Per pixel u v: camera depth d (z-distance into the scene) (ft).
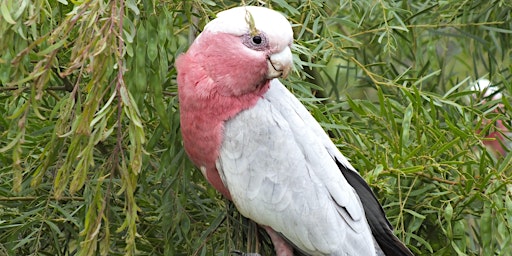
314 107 18.28
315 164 16.55
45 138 17.93
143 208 18.71
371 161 18.67
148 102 18.25
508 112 20.40
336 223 16.46
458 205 18.62
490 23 22.57
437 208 18.48
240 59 15.69
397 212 18.53
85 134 13.65
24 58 13.94
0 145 18.39
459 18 23.48
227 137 16.31
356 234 16.60
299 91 19.12
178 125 17.04
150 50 15.87
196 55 16.14
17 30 14.24
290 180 16.35
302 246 16.52
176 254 18.79
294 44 18.39
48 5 15.14
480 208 19.11
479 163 18.11
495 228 18.16
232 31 15.66
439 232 19.16
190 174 17.48
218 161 16.49
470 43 24.11
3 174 18.29
